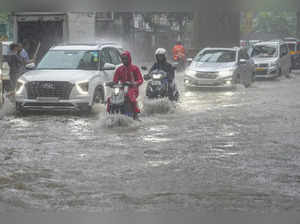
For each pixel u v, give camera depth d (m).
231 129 14.09
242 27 48.19
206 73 25.84
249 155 10.84
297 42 42.44
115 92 14.95
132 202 7.50
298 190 8.19
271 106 19.14
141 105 18.64
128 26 62.47
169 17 65.69
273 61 33.25
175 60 40.84
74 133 13.45
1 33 46.34
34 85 16.66
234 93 24.34
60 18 33.47
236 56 27.31
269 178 8.96
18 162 10.17
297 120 15.70
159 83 17.66
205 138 12.76
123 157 10.64
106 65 17.91
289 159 10.47
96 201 7.56
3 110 17.72
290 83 30.73
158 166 9.87
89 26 35.84
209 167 9.77
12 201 7.54
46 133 13.43
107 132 13.61
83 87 16.69
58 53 18.67
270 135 13.17
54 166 9.86
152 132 13.59
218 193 7.98
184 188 8.31
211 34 43.47
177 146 11.77
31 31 34.12
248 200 7.59
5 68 21.16
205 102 20.42
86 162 10.19
